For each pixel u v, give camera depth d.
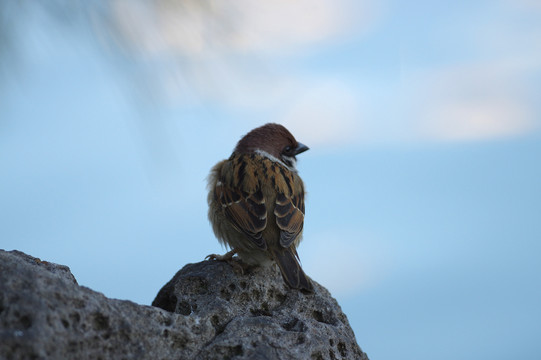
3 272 6.23
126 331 6.61
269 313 8.72
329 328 8.20
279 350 7.35
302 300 8.88
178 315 7.20
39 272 6.38
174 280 9.22
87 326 6.32
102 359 6.40
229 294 8.79
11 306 5.92
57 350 5.95
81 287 6.61
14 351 5.73
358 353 8.42
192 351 7.17
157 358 6.84
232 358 7.12
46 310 6.01
